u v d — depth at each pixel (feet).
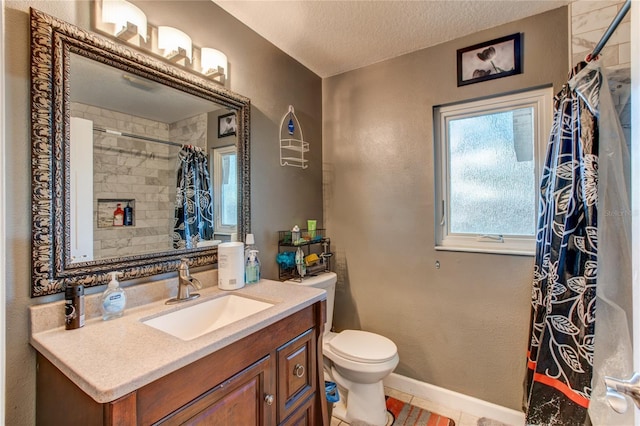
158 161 4.13
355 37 5.96
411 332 6.57
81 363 2.39
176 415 2.49
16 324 2.87
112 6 3.55
